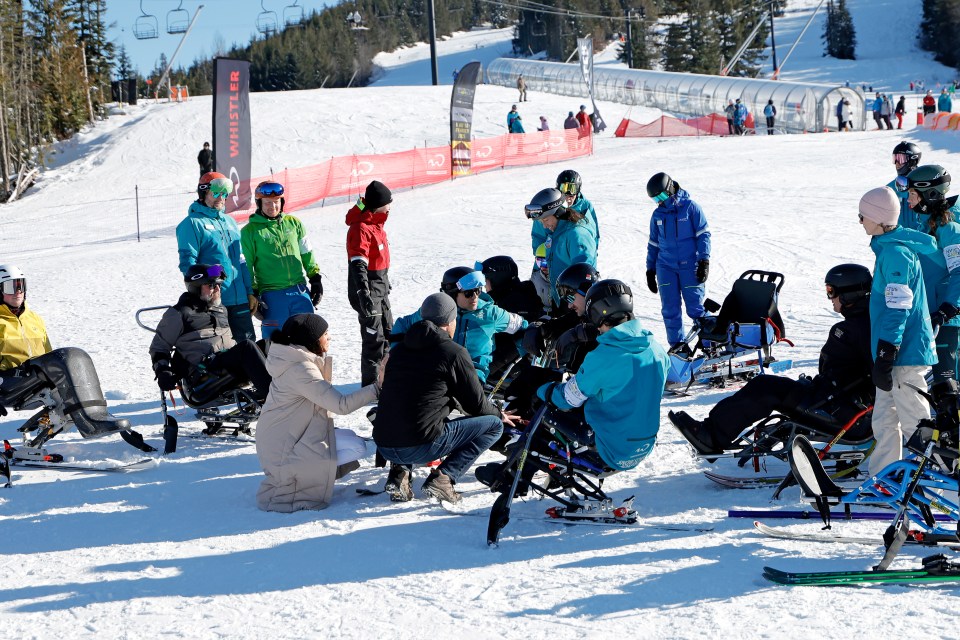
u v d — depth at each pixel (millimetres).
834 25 96750
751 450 5355
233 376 6746
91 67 66188
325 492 5348
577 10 113688
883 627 3420
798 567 4074
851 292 5137
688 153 28812
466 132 28141
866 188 20469
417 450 5148
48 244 22547
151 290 14891
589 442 4762
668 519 4848
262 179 25859
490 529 4527
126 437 6461
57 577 4383
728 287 11938
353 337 10422
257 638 3645
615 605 3770
